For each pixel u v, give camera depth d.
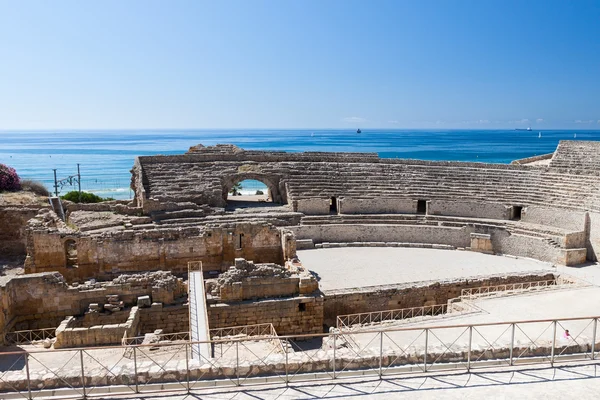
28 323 27.56
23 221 40.56
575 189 46.16
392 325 27.00
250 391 14.52
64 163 171.88
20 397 14.14
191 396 14.22
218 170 53.69
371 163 57.56
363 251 45.00
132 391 14.44
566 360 16.66
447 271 38.84
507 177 52.53
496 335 24.66
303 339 31.27
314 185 52.78
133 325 26.11
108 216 45.28
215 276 35.41
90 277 33.97
